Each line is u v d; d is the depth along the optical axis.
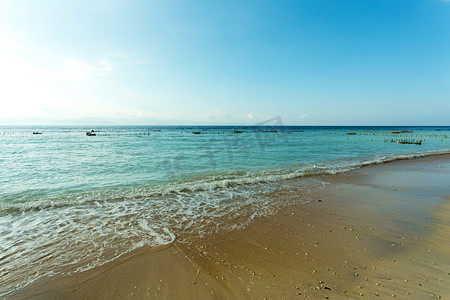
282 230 5.70
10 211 7.01
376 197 8.53
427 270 3.92
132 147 28.47
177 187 9.80
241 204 7.79
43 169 14.24
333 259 4.33
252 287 3.56
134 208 7.37
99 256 4.50
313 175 12.61
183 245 4.95
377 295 3.30
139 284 3.68
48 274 3.94
